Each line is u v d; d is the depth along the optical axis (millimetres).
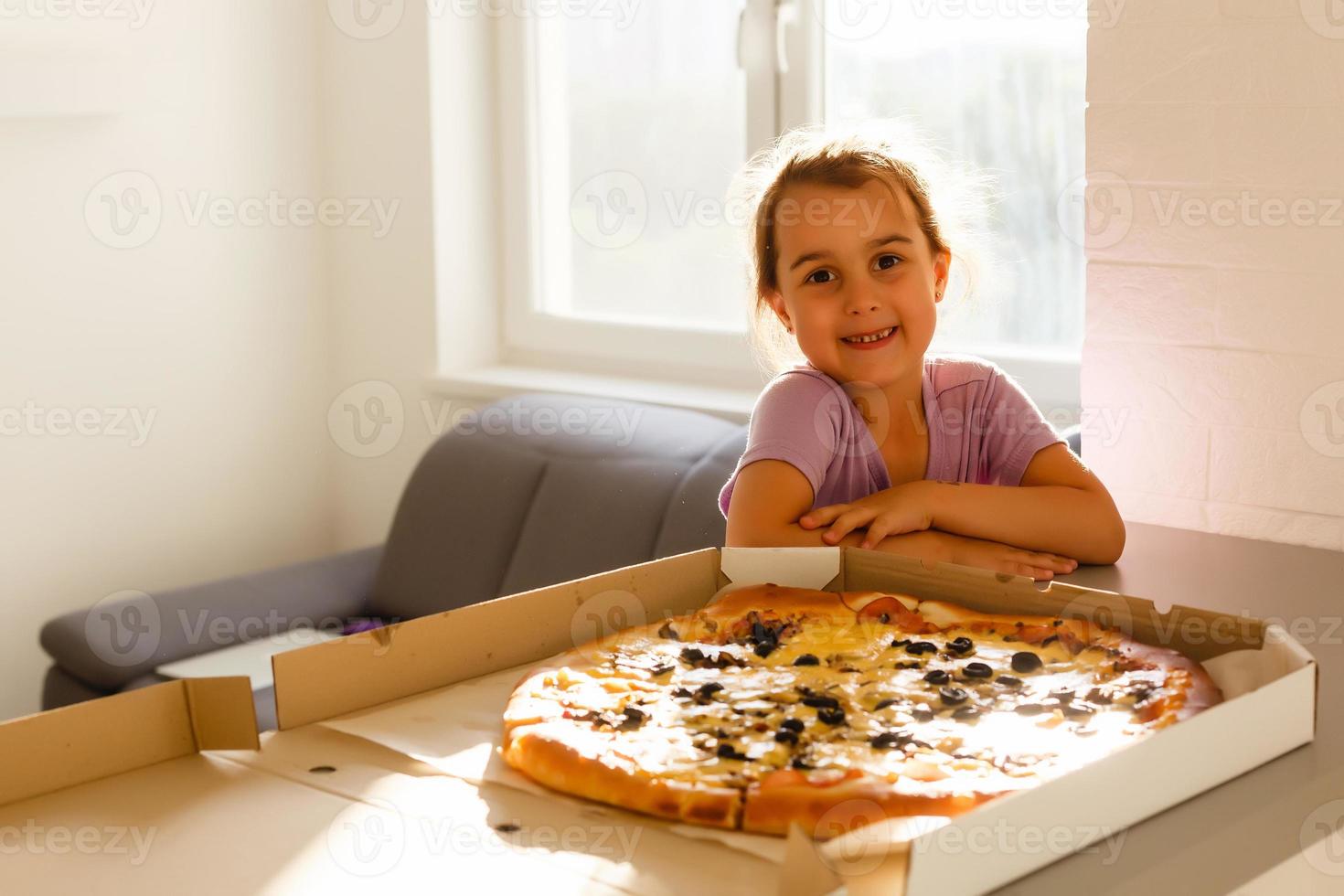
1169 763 663
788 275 1201
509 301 2816
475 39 2711
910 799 639
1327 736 766
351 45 2758
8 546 2441
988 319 2176
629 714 763
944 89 2176
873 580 975
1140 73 1223
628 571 931
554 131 2727
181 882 608
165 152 2594
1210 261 1213
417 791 703
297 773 726
